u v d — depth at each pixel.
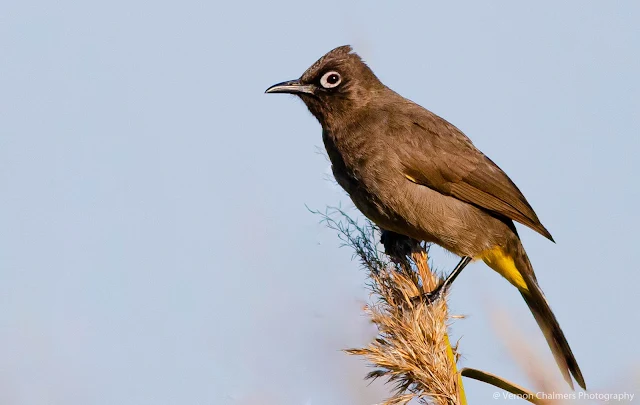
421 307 7.33
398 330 7.22
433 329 7.14
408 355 7.02
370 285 8.24
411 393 6.96
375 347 7.19
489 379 7.02
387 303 7.96
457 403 6.91
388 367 7.07
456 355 7.36
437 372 6.97
